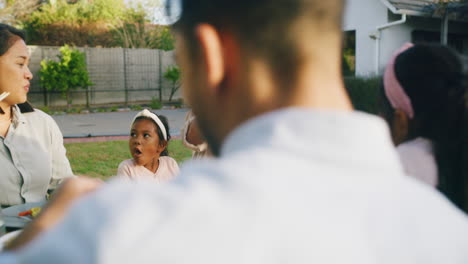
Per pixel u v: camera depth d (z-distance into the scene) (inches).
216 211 20.5
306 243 21.0
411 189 25.5
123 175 126.5
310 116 23.3
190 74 27.0
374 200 23.6
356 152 23.3
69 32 949.2
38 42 942.4
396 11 488.4
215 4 25.3
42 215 27.1
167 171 131.7
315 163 22.9
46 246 20.6
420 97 58.2
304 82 24.5
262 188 21.4
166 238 19.6
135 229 19.6
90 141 391.9
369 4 525.0
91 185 28.5
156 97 831.1
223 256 19.8
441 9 490.0
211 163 23.4
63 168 120.6
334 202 22.4
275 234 20.7
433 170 56.4
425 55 57.9
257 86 24.7
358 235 22.2
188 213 20.2
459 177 55.8
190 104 27.6
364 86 298.4
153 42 981.2
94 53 767.7
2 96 103.3
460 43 574.9
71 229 20.7
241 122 25.4
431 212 25.0
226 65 25.5
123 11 984.9
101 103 778.2
